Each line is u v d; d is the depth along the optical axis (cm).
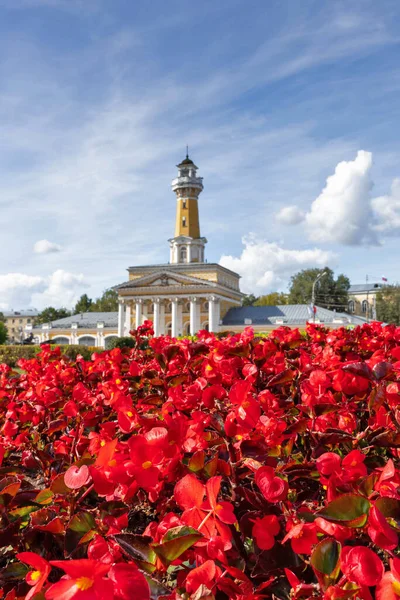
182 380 257
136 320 5762
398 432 162
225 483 196
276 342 343
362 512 115
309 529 124
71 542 134
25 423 281
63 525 143
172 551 110
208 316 5834
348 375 218
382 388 175
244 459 155
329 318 5438
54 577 148
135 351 396
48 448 236
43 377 313
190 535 109
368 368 176
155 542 122
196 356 280
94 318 7131
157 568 120
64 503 154
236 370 265
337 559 113
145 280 5778
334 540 115
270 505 142
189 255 6488
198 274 5978
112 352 355
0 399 303
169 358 276
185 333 5966
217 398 199
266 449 164
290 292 7969
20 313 11081
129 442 134
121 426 168
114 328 6581
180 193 6700
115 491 149
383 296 7012
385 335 367
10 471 187
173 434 147
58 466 211
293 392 276
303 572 135
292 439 182
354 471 144
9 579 137
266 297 8656
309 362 277
